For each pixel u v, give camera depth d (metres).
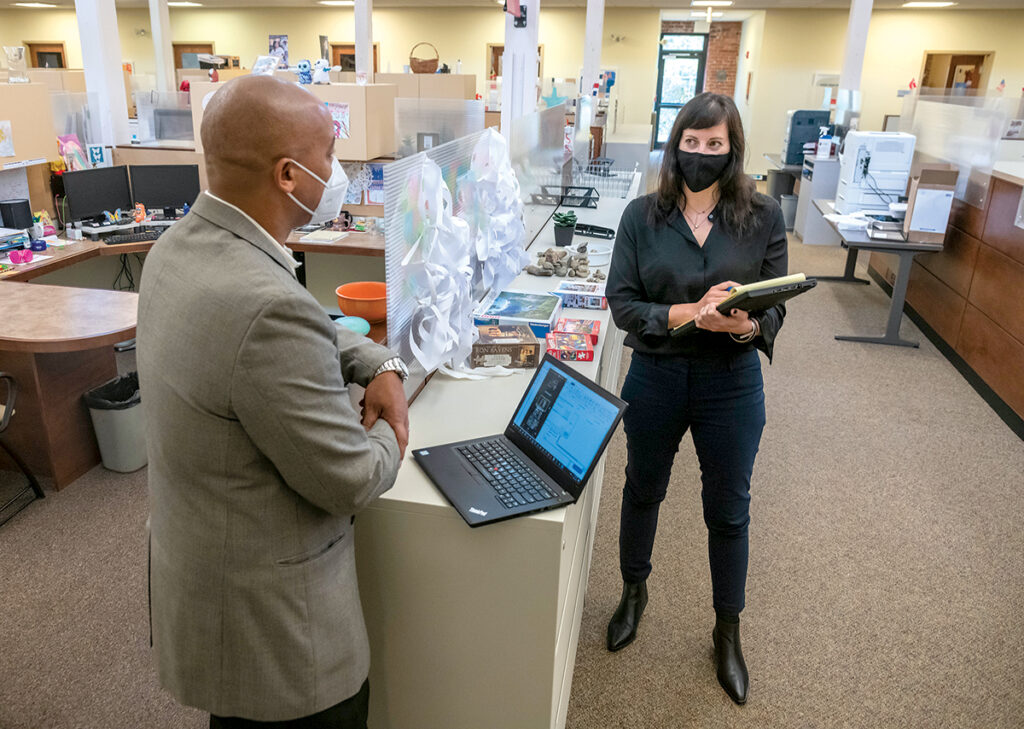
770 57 11.76
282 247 1.03
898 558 2.48
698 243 1.65
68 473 2.76
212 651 1.06
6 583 2.23
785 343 4.58
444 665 1.40
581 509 1.60
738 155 1.60
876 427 3.46
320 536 1.07
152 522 1.10
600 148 6.52
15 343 2.29
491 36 12.56
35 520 2.54
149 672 1.92
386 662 1.42
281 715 1.08
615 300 1.73
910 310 5.22
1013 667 2.01
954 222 4.57
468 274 1.82
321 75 3.98
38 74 6.99
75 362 2.75
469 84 6.21
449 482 1.32
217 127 0.95
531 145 3.20
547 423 1.42
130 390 2.91
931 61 11.62
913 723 1.82
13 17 13.77
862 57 7.14
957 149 4.68
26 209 3.49
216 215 0.97
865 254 7.03
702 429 1.73
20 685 1.86
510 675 1.38
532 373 1.86
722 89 14.59
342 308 2.14
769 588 2.31
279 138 0.95
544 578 1.29
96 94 4.15
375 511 1.30
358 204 4.15
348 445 0.99
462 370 1.84
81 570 2.30
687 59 14.57
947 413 3.63
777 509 2.76
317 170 1.00
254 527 1.00
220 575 1.02
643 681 1.93
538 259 2.79
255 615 1.04
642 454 1.82
